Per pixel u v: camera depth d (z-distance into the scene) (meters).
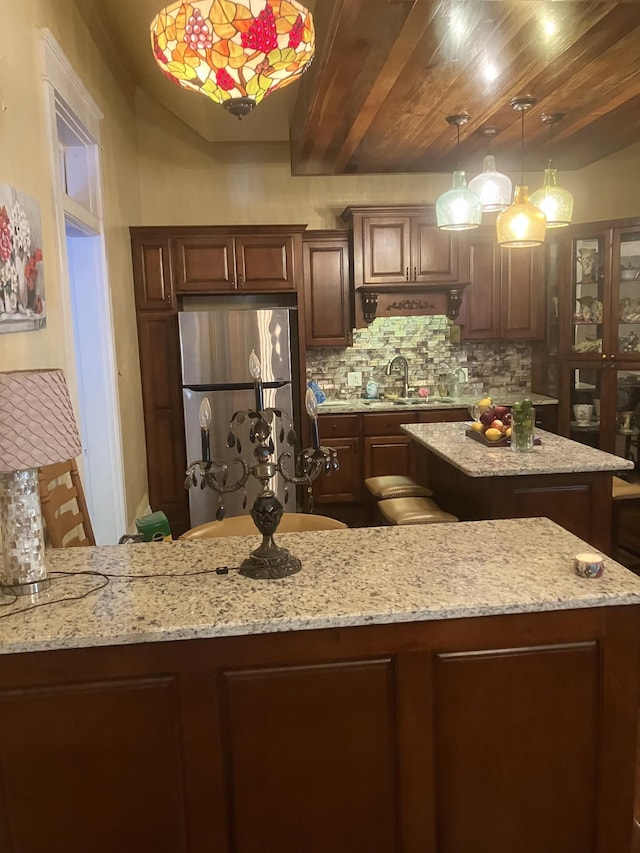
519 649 1.54
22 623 1.46
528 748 1.58
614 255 4.91
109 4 3.51
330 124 4.09
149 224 5.39
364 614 1.46
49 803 1.47
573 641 1.56
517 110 3.88
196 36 2.07
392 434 5.28
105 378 3.72
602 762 1.60
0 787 1.46
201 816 1.51
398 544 1.90
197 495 4.91
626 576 1.64
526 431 3.22
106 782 1.48
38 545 1.63
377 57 3.10
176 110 5.03
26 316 2.21
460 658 1.53
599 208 5.48
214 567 1.76
